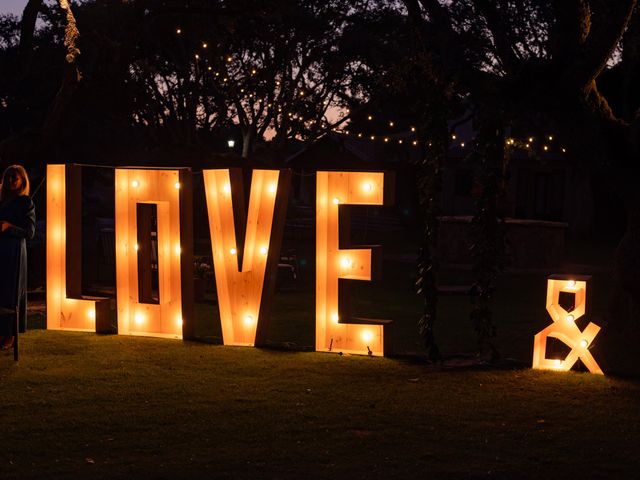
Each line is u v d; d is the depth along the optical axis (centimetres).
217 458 648
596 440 706
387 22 3011
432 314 995
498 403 820
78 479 598
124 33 1636
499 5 1812
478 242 994
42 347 1066
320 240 1059
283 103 3047
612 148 1138
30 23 1692
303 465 633
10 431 713
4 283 1022
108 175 3525
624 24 1083
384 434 716
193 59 2980
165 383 886
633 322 1191
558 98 1112
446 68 1087
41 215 2872
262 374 933
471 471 622
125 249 1153
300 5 2861
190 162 3416
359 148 4197
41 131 1517
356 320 1064
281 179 1074
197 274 1631
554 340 1029
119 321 1159
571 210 3759
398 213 4109
